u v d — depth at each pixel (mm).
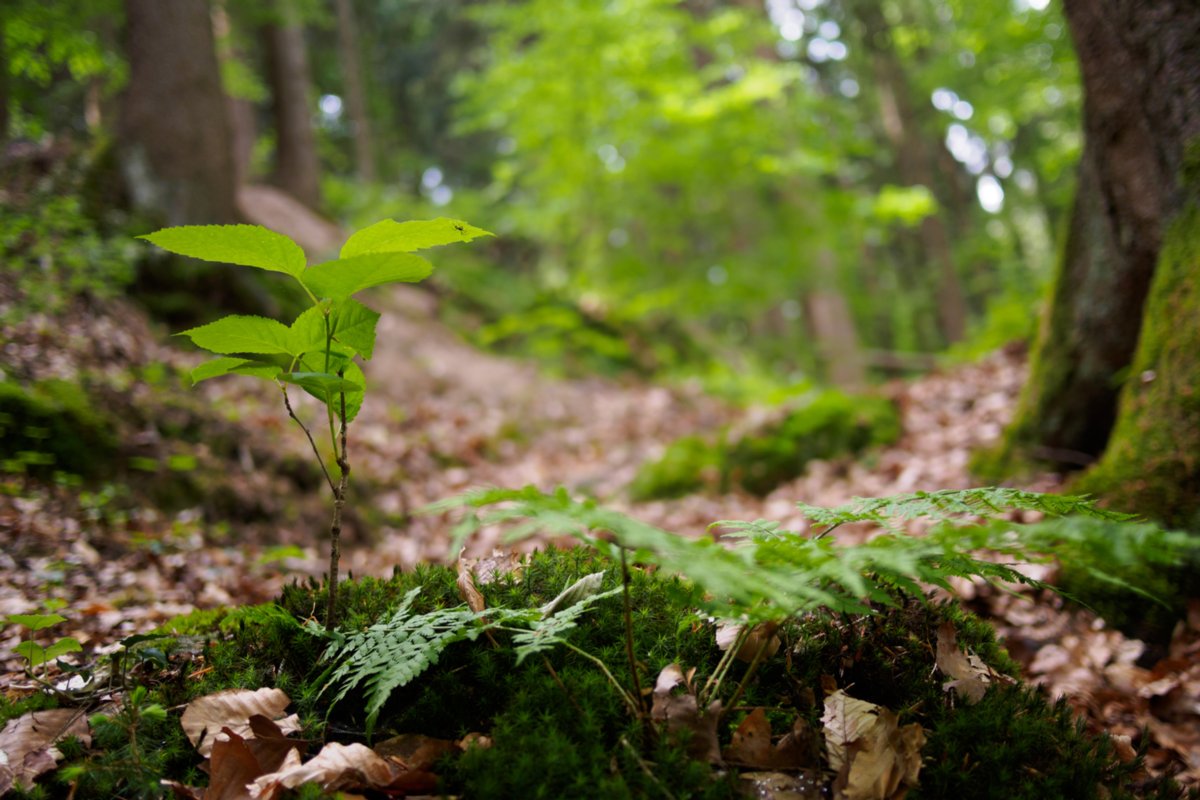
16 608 3355
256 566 4738
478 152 27016
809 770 1685
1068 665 2967
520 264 22453
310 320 1713
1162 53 3674
